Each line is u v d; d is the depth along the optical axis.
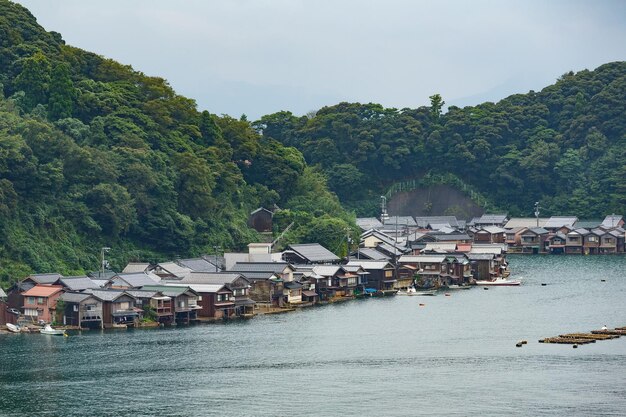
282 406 74.44
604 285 142.62
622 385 78.94
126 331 104.81
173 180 140.38
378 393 77.69
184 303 110.56
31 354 92.62
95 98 145.00
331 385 80.31
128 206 130.50
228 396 77.31
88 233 128.25
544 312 116.44
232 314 116.00
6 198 118.81
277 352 93.25
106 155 132.75
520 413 71.94
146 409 74.25
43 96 141.88
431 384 80.31
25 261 116.81
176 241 137.12
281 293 124.19
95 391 79.19
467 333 102.56
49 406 75.31
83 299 105.56
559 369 84.56
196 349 94.69
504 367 85.69
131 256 130.25
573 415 71.31
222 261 133.38
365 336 101.38
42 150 127.81
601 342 96.25
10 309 107.88
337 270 133.50
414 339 99.50
